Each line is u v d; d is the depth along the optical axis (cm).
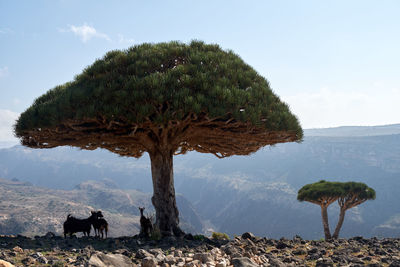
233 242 1145
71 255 819
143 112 1055
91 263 586
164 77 1145
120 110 1077
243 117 1109
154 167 1412
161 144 1380
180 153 1702
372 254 984
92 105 1074
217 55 1362
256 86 1285
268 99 1277
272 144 1453
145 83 1123
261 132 1253
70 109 1118
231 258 791
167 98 1086
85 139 1317
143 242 1152
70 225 1198
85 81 1303
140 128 1291
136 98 1079
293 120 1300
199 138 1457
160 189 1398
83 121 1120
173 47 1402
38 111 1166
